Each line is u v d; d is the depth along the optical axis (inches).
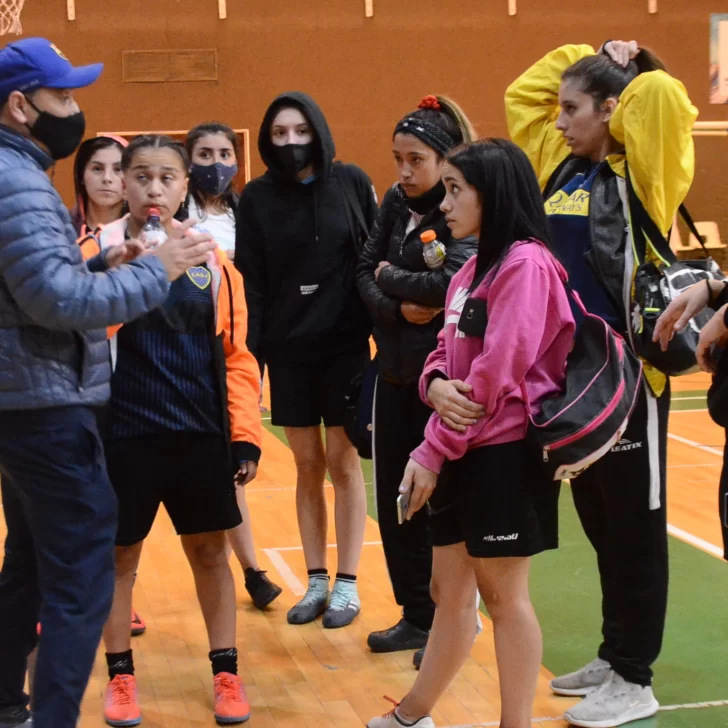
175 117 482.6
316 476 150.6
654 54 124.3
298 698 122.9
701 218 507.2
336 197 146.9
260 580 153.6
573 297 102.2
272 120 143.7
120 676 118.8
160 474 115.0
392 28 489.4
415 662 131.2
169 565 172.7
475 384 93.4
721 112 510.3
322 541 151.3
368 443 135.7
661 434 113.0
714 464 238.5
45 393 91.5
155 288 92.5
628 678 115.6
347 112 491.5
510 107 135.0
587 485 119.0
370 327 148.9
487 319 95.7
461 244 124.6
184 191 117.3
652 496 111.8
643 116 109.6
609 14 499.8
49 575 93.6
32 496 93.7
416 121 126.8
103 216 149.3
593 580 162.2
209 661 135.0
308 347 144.9
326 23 485.4
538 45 498.0
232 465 117.9
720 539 183.2
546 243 96.3
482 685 124.9
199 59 479.5
